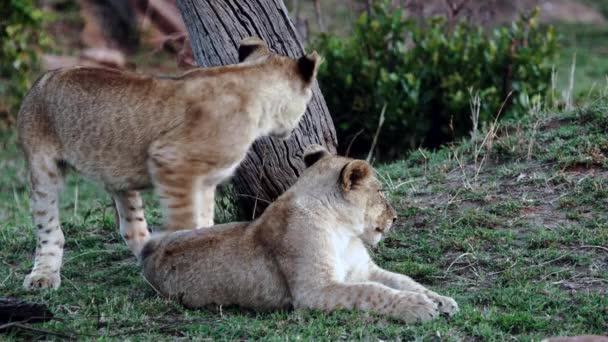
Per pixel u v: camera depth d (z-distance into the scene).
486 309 9.90
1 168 20.22
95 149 11.50
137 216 12.40
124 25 25.88
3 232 14.03
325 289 9.73
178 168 11.16
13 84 23.20
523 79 18.50
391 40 19.27
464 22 20.67
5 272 12.20
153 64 24.77
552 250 11.40
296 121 11.77
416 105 18.25
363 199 10.23
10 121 22.61
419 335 9.05
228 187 13.77
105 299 10.53
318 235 9.89
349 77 18.62
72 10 27.50
